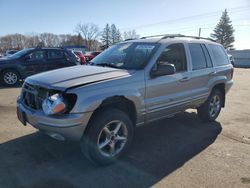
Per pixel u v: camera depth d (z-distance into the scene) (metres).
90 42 91.00
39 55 11.41
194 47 5.35
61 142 4.55
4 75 10.83
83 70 4.12
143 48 4.63
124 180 3.46
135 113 4.10
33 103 3.81
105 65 4.56
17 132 5.00
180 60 4.92
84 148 3.63
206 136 5.12
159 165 3.88
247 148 4.58
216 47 6.09
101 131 3.64
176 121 6.03
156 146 4.58
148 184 3.38
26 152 4.18
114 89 3.70
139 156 4.16
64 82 3.57
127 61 4.49
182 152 4.35
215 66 5.80
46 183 3.34
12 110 6.65
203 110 5.81
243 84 13.56
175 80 4.66
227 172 3.72
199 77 5.25
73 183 3.36
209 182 3.45
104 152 3.78
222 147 4.59
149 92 4.21
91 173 3.61
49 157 4.03
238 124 5.96
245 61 43.56
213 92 5.87
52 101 3.36
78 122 3.37
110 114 3.69
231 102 8.52
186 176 3.58
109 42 85.00
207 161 4.04
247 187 3.35
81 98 3.39
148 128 5.53
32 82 3.88
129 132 4.01
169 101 4.61
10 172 3.57
